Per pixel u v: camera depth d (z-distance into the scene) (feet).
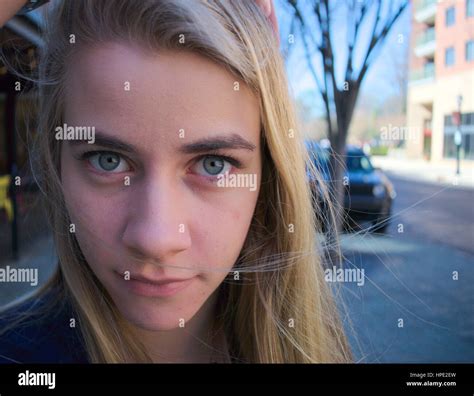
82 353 1.97
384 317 3.71
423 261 5.37
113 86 1.46
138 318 1.62
